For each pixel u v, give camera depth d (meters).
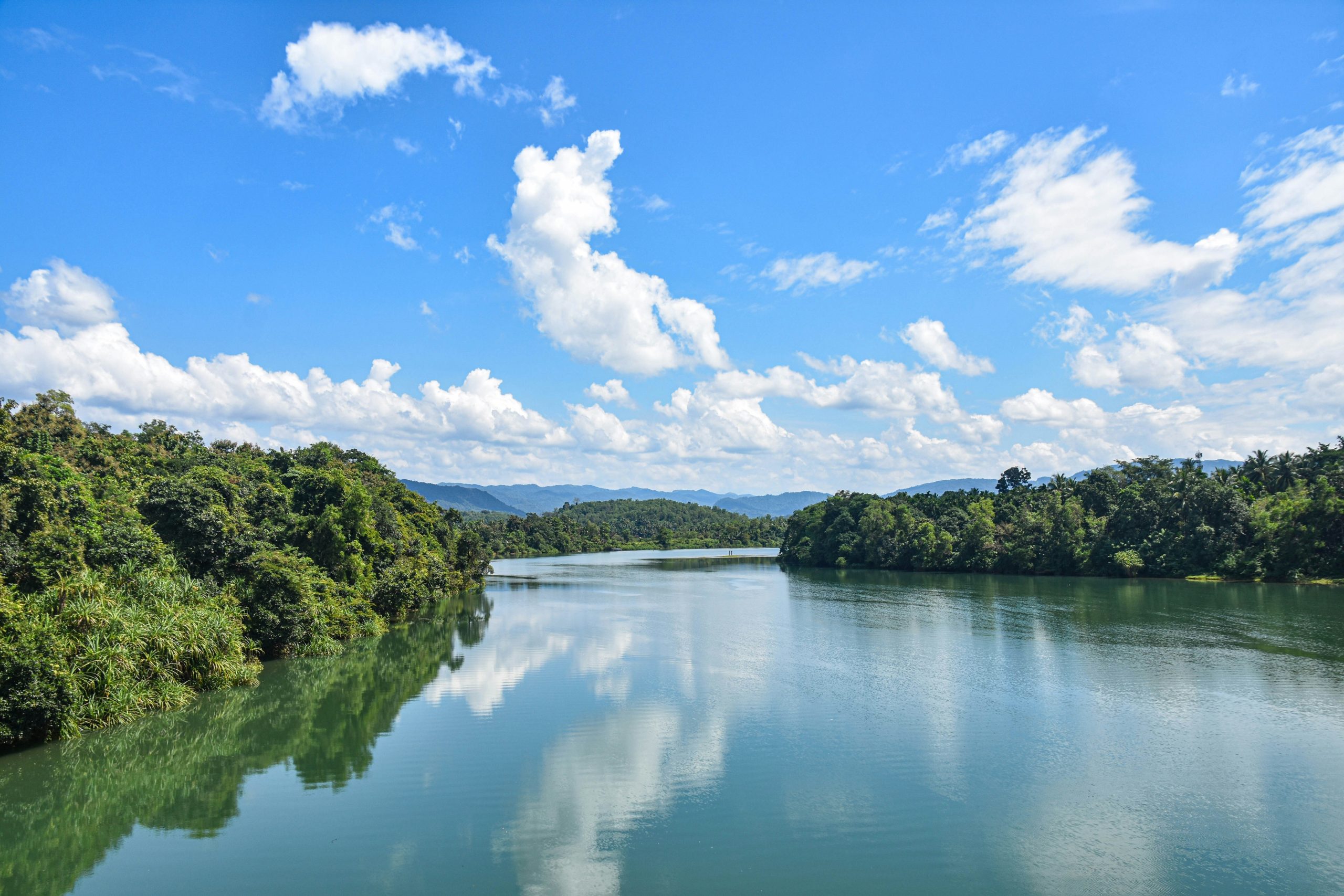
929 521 141.38
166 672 35.66
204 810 23.92
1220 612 68.88
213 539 46.78
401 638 57.78
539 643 54.81
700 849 21.03
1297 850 20.92
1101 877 19.48
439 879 19.45
